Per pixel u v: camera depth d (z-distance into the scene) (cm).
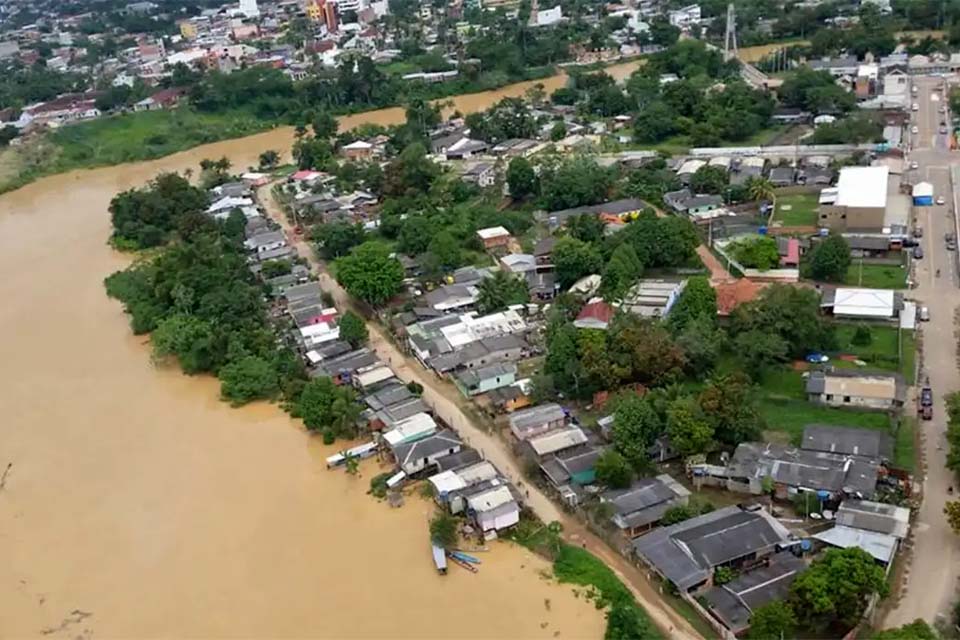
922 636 5131
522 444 7944
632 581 6481
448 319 10412
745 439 7531
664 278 10981
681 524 6638
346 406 8750
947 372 8388
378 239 13500
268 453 8694
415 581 6769
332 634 6316
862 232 11369
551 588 6538
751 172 14100
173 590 6944
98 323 12200
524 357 9644
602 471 7194
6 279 14162
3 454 9112
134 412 9750
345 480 8125
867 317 9369
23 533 7819
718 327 9150
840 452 7212
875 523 6384
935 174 13312
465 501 7319
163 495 8175
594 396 8525
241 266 12394
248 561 7181
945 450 7325
